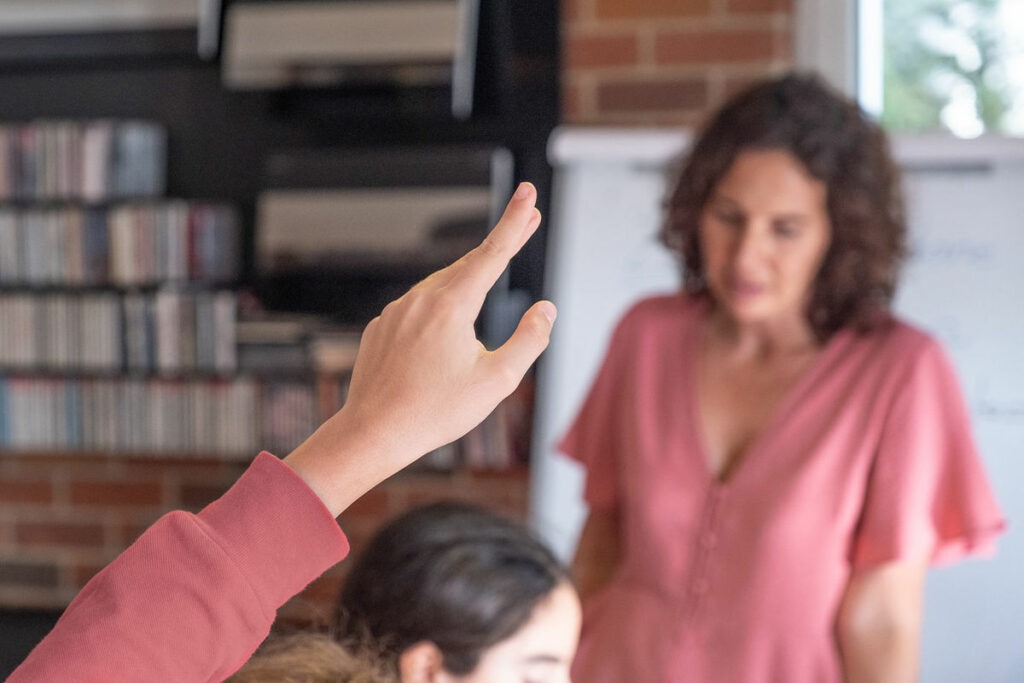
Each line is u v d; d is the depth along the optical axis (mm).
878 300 1691
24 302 2721
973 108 2432
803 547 1608
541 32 2586
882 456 1629
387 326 442
